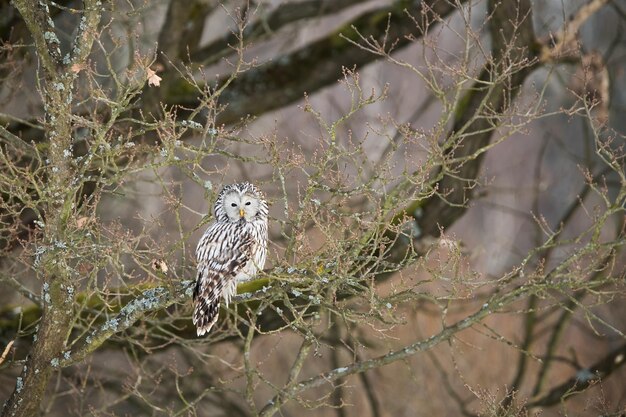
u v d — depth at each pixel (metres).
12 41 16.38
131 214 19.94
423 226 14.90
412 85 37.34
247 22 12.39
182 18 16.42
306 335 11.45
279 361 26.55
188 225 20.61
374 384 25.67
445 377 20.19
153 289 11.49
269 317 15.13
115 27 17.77
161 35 16.56
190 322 15.91
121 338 13.80
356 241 10.58
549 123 41.88
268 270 10.74
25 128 16.05
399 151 22.00
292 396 11.34
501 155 42.41
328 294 10.64
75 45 10.83
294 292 10.94
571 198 39.75
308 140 22.05
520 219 40.69
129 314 11.29
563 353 27.47
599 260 11.32
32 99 16.55
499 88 14.57
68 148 10.87
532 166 42.09
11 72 14.99
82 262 11.94
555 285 11.15
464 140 14.81
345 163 13.08
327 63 17.41
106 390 18.22
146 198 21.50
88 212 11.57
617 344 28.09
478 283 10.77
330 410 25.44
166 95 16.34
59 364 11.41
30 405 11.41
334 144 10.52
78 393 15.12
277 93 17.30
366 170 17.28
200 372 18.80
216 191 10.94
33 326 15.48
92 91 10.51
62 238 10.70
